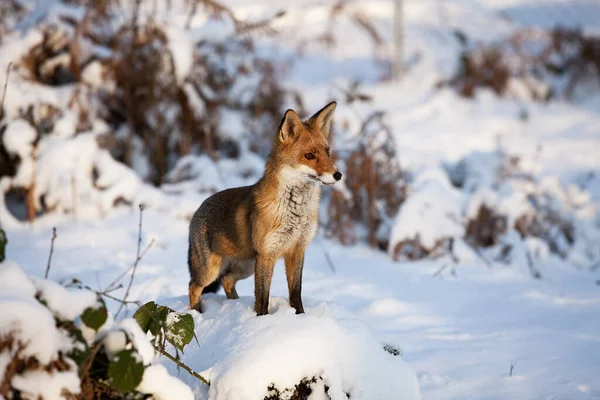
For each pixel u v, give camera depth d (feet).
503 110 88.79
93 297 16.22
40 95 45.80
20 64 47.96
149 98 51.16
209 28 55.31
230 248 24.77
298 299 23.61
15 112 43.45
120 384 15.15
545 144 74.23
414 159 58.54
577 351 24.84
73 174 43.37
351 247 44.57
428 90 93.81
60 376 14.79
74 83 51.01
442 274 38.65
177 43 49.96
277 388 17.89
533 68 102.06
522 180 50.55
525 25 124.26
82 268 34.17
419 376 22.54
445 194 43.93
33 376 14.52
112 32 53.78
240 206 24.23
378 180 46.14
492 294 33.81
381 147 46.29
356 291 33.47
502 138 76.18
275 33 56.95
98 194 44.11
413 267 40.19
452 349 25.18
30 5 56.08
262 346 18.34
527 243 43.60
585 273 41.34
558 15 134.00
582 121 85.05
